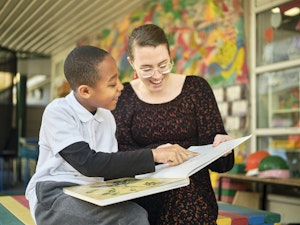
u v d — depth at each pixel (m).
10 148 7.84
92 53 1.58
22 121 10.45
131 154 1.53
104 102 1.60
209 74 5.02
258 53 4.63
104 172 1.51
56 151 1.54
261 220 2.27
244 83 4.62
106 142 1.74
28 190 1.70
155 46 1.77
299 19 4.21
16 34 7.84
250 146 4.62
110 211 1.43
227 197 4.11
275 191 4.28
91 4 6.02
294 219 4.04
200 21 5.16
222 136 1.81
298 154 4.16
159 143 1.93
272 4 4.45
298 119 4.21
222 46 4.87
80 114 1.63
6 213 2.34
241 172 4.10
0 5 6.15
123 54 6.73
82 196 1.38
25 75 10.52
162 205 1.77
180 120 1.91
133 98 1.99
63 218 1.51
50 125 1.58
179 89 1.96
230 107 4.77
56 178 1.63
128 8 6.35
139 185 1.44
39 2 6.00
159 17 5.89
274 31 4.48
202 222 1.67
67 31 7.59
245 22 4.71
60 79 9.11
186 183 1.43
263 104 4.56
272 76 4.48
